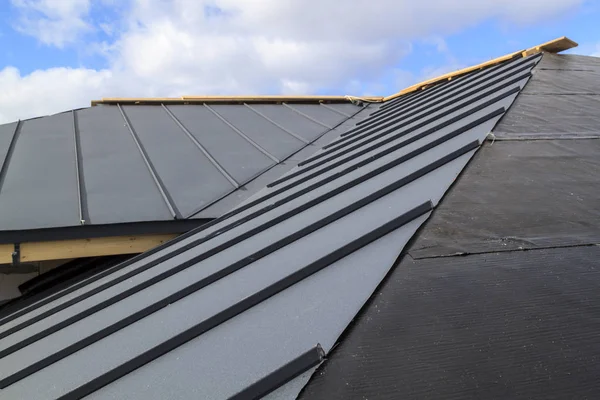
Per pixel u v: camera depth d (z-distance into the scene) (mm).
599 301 2557
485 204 3812
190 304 3840
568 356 2199
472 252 3105
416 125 7535
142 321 4023
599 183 4156
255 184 9273
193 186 9086
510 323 2436
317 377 2301
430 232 3430
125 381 3041
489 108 6746
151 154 10523
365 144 8148
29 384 3781
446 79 13844
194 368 2814
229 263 4371
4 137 11055
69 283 9102
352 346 2428
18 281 9094
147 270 5895
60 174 9242
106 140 11242
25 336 5285
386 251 3303
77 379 3438
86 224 7500
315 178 6871
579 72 8828
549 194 3949
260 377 2447
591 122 5895
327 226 4234
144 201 8398
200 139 11602
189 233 7184
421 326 2480
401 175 4816
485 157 4816
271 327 2875
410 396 2072
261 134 12281
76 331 4613
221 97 15078
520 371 2133
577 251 3061
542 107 6520
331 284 3107
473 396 2029
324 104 15938
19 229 7180
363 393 2133
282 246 4238
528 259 2998
